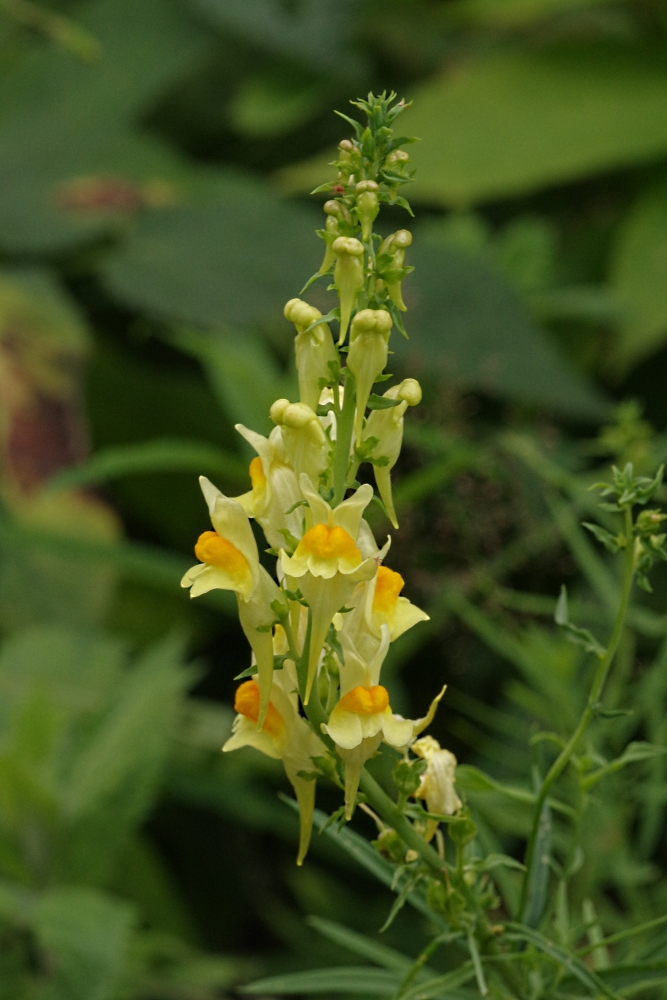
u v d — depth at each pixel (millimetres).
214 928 1013
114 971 622
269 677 492
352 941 548
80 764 736
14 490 953
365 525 500
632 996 551
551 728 619
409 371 999
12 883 692
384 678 746
